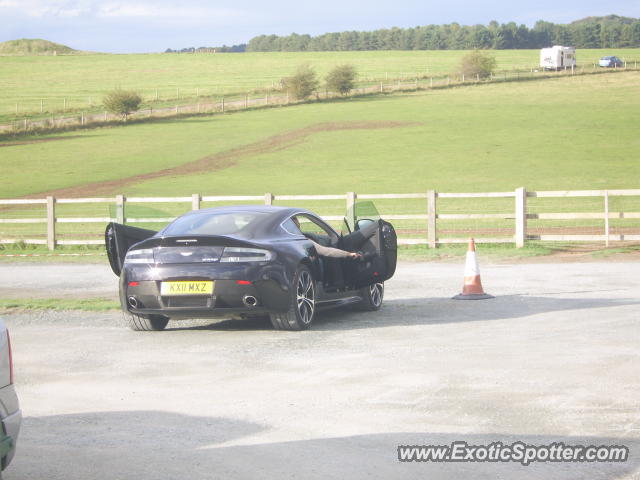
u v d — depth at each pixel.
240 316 8.70
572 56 110.50
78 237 26.25
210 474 4.18
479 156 50.66
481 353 7.14
